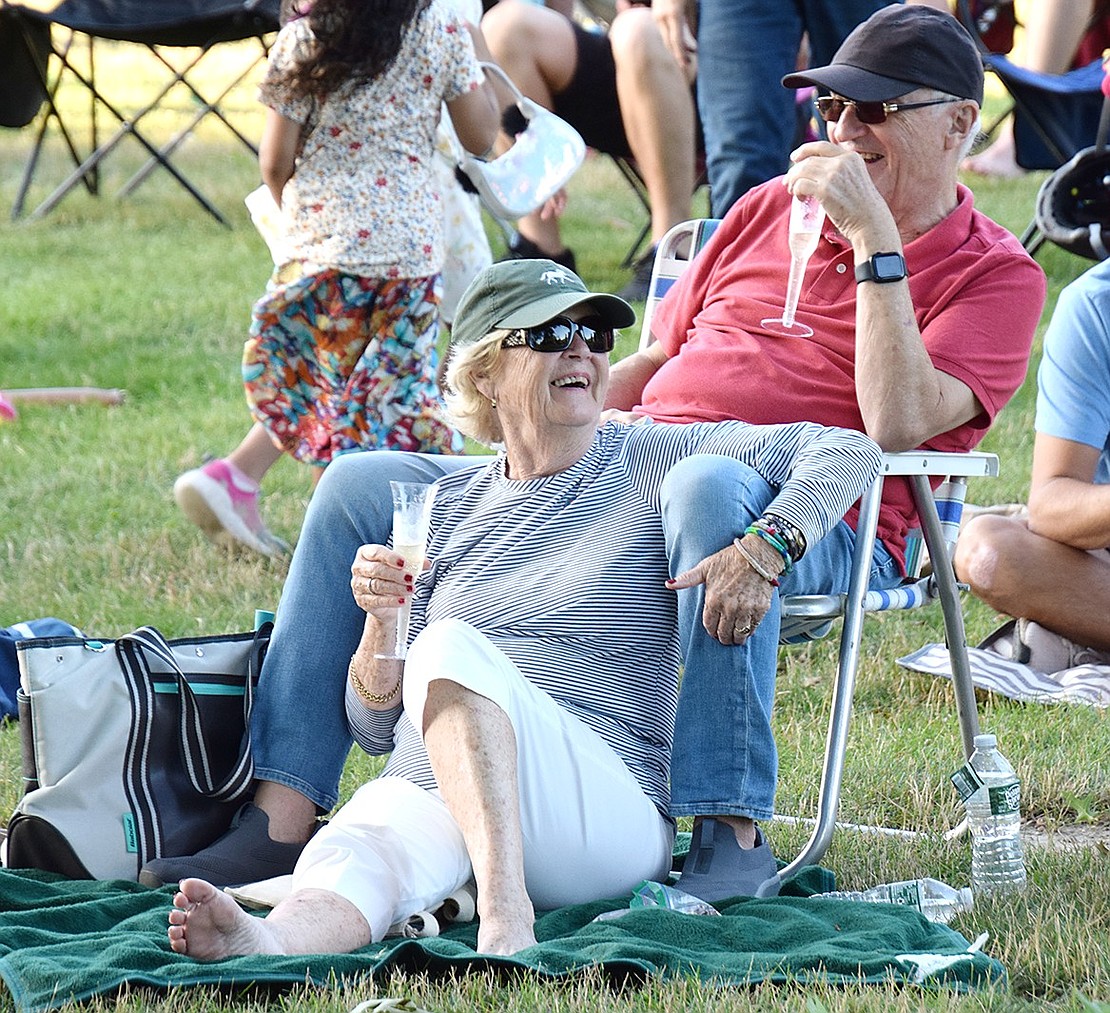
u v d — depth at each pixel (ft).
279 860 41.47
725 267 52.60
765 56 88.89
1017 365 47.88
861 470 41.42
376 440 72.69
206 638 43.34
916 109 47.55
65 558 79.05
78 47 247.09
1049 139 111.55
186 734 42.04
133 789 41.24
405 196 71.46
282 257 72.64
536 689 37.91
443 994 32.09
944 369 46.75
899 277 45.62
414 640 41.83
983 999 32.09
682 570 39.83
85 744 41.22
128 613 71.10
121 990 32.07
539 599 40.52
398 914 36.55
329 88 68.54
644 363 54.70
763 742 39.55
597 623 40.16
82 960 33.37
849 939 35.29
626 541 40.91
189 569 77.25
